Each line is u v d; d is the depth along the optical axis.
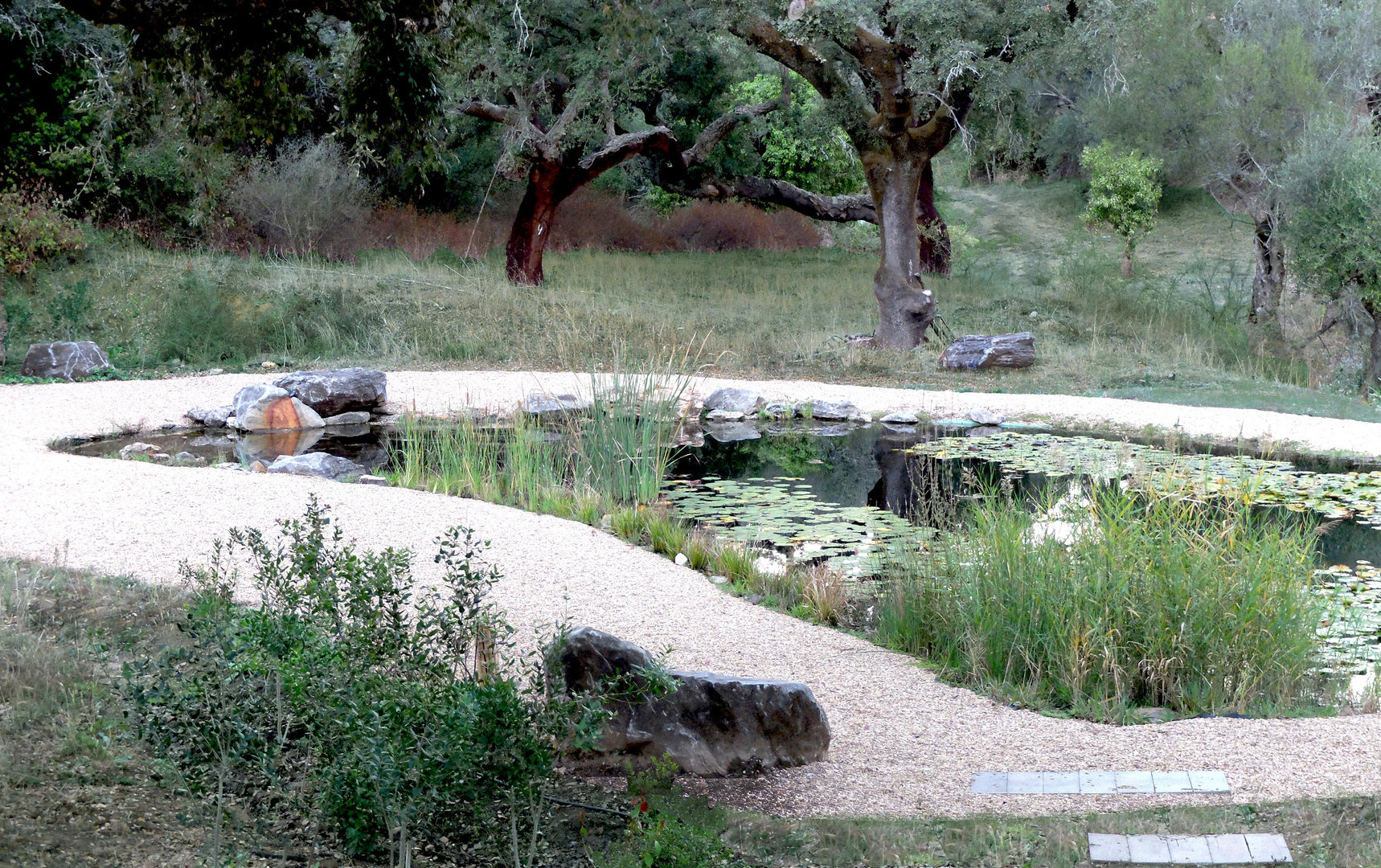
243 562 7.39
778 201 26.83
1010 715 5.53
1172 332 22.02
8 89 22.27
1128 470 11.56
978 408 16.03
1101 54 18.06
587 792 4.42
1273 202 22.44
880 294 20.67
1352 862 3.82
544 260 27.59
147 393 16.06
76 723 4.48
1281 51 22.27
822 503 10.70
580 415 15.32
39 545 7.68
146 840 3.65
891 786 4.58
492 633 4.77
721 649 6.40
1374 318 20.36
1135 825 4.10
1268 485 11.11
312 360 19.39
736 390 16.27
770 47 19.19
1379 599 7.58
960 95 19.58
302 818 3.93
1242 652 6.06
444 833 4.00
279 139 24.83
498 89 21.81
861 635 7.04
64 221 21.34
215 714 3.88
